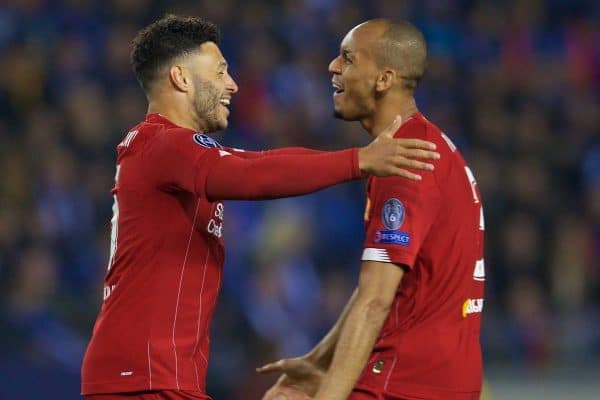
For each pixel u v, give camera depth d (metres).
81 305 33.25
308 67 44.78
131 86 41.47
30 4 43.47
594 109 49.88
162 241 16.00
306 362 18.89
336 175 14.53
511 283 40.38
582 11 53.78
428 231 16.23
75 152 37.88
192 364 16.19
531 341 38.94
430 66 47.59
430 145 14.51
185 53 16.69
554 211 43.31
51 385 30.73
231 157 15.06
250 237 37.59
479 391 17.03
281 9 47.12
